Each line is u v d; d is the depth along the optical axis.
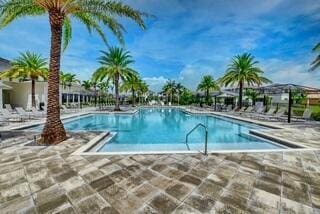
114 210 2.82
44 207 2.88
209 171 4.28
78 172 4.15
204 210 2.85
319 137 8.25
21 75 22.16
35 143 6.63
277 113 16.14
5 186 3.50
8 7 6.99
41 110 20.17
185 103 51.38
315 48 14.95
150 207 2.91
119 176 3.98
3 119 13.75
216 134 11.79
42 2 6.66
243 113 20.58
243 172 4.23
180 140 10.09
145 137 11.00
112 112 21.84
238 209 2.88
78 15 8.30
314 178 3.95
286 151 5.85
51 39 6.96
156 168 4.43
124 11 7.49
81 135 8.14
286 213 2.79
